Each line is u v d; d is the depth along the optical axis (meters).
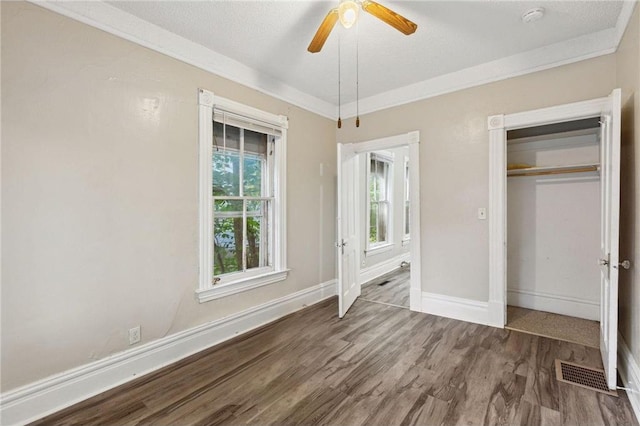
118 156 2.12
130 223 2.19
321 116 3.93
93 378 2.00
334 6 2.08
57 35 1.86
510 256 3.65
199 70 2.60
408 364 2.31
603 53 2.45
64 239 1.89
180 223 2.47
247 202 3.12
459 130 3.16
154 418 1.76
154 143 2.31
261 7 2.10
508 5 2.09
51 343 1.84
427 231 3.39
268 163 3.31
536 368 2.22
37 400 1.78
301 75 3.18
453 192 3.21
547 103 2.69
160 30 2.32
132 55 2.19
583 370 2.19
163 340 2.36
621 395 1.90
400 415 1.76
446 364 2.30
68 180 1.91
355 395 1.95
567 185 3.30
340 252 3.32
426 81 3.33
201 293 2.59
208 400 1.92
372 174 5.29
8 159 1.70
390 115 3.65
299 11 2.14
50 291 1.84
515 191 3.60
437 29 2.37
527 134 3.48
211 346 2.65
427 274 3.41
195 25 2.30
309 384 2.07
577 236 3.25
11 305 1.71
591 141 3.16
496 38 2.51
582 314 3.21
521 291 3.59
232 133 2.96
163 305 2.37
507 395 1.92
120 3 2.04
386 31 2.39
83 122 1.96
